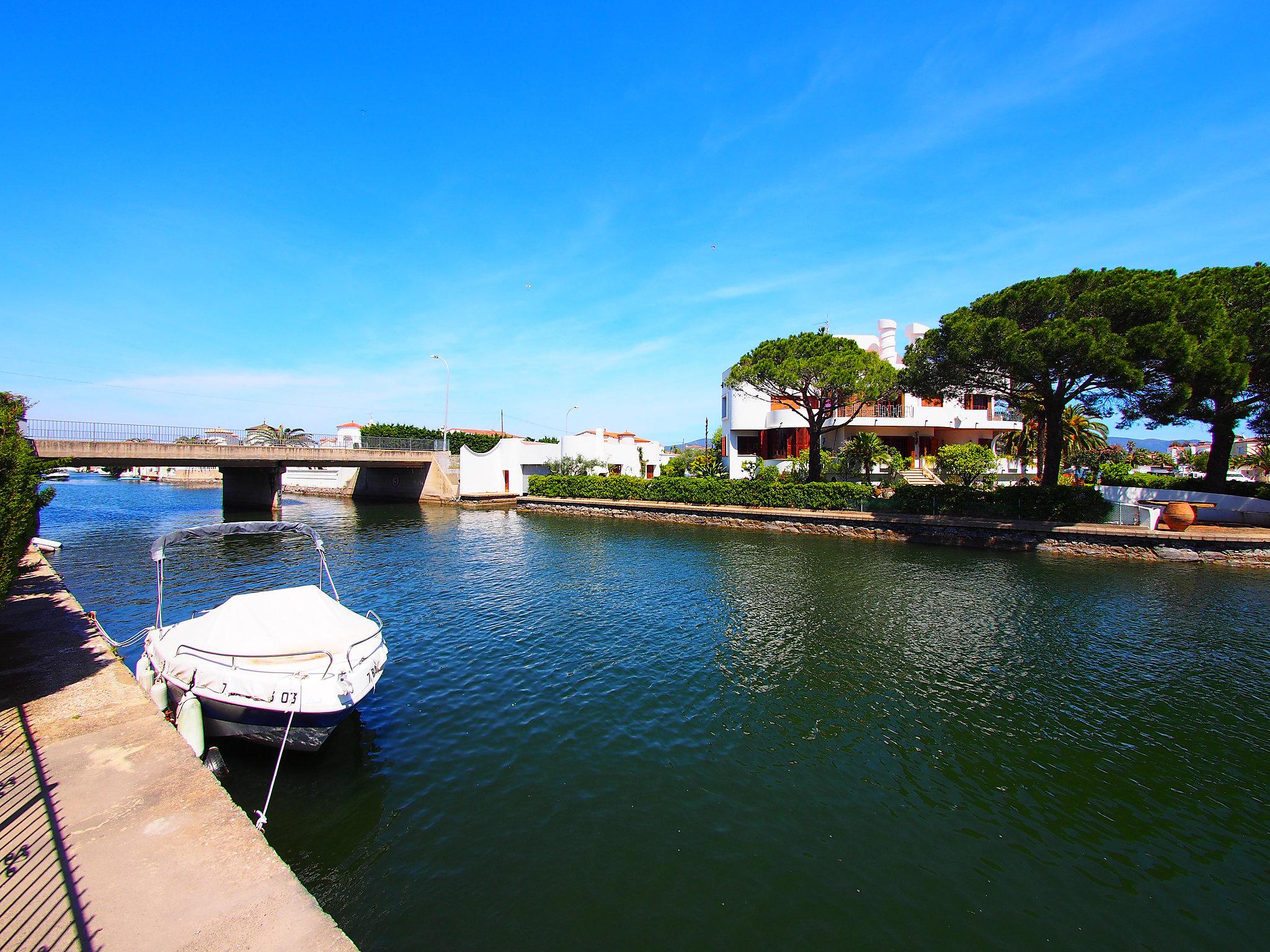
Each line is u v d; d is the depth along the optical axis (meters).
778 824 7.17
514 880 6.15
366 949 5.25
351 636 9.58
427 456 51.22
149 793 5.77
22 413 8.82
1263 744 9.16
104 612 15.95
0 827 5.17
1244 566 21.67
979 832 7.09
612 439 59.19
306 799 7.50
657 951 5.29
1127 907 5.90
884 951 5.36
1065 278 25.02
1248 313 22.03
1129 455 62.88
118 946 3.83
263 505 44.59
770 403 43.28
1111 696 10.89
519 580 20.50
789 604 17.14
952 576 20.86
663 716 10.00
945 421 40.62
